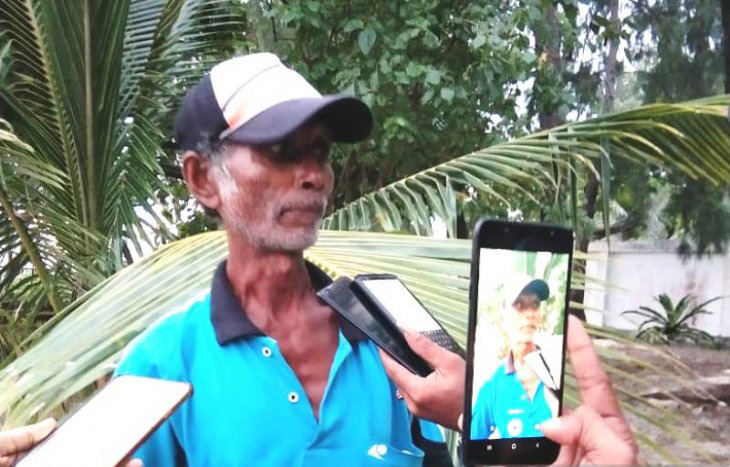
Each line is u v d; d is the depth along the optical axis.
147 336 1.49
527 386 1.21
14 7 3.29
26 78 3.39
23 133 3.38
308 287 1.56
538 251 1.23
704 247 9.91
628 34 7.10
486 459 1.19
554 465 1.12
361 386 1.47
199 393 1.42
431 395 1.30
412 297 1.49
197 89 1.50
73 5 2.91
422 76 4.66
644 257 13.32
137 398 1.29
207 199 1.52
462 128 4.97
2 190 2.79
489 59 4.71
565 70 8.25
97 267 3.20
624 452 1.05
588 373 1.18
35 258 2.98
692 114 2.88
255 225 1.43
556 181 3.17
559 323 1.23
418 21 4.64
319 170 1.45
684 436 1.91
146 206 3.96
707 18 9.15
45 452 1.22
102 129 3.23
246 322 1.45
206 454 1.40
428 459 1.61
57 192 3.30
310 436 1.41
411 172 5.01
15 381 1.77
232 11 5.06
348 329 1.51
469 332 1.19
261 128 1.39
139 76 3.81
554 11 5.97
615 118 2.93
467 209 4.23
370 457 1.44
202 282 2.01
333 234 2.34
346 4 4.81
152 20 3.88
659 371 2.02
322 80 4.99
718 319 13.26
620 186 9.41
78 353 1.80
